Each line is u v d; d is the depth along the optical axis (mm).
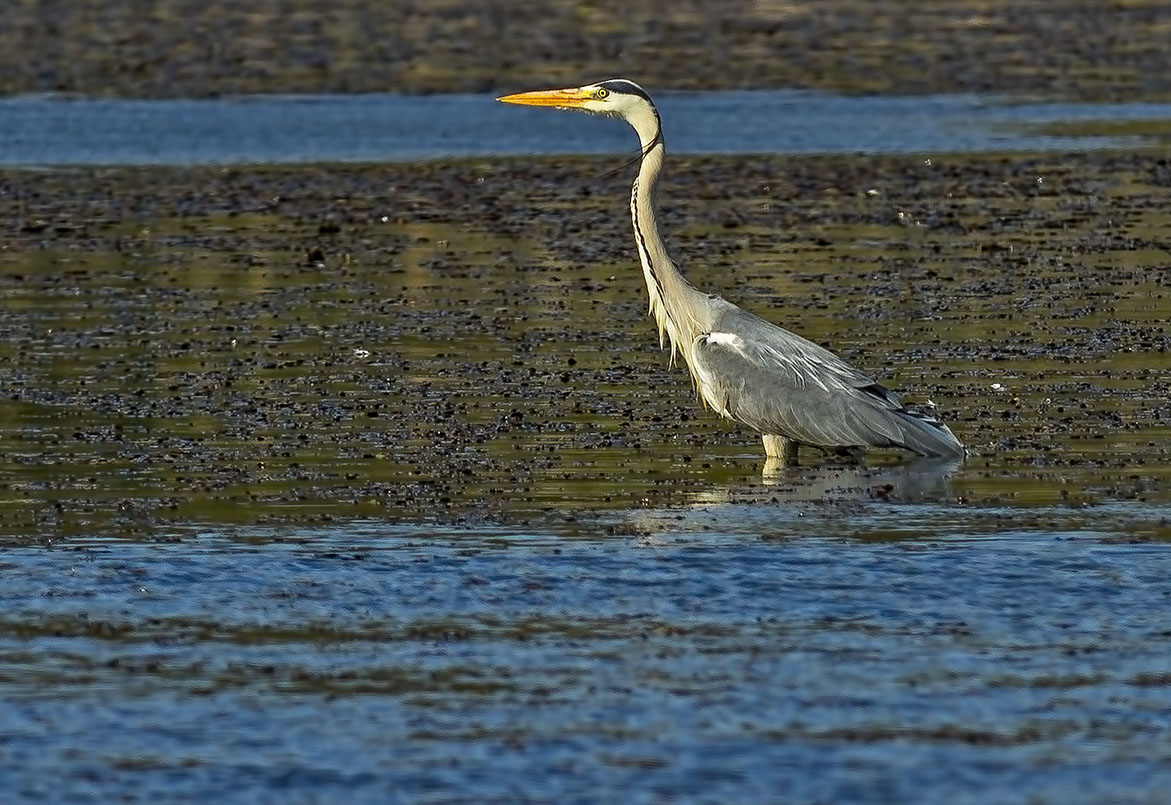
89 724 10398
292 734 10242
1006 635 11742
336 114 38156
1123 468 15977
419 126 37188
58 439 17297
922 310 22594
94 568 13219
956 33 47906
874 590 12625
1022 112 38750
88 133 36312
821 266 25438
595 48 45406
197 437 17344
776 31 48000
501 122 37531
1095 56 45062
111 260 26203
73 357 20656
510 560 13344
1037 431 17281
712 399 17203
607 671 11156
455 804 9352
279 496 15258
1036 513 14539
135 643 11703
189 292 24141
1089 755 9875
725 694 10758
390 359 20531
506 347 21094
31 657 11445
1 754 9984
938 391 18781
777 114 38406
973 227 28062
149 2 50781
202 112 38250
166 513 14750
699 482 15812
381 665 11297
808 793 9445
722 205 30219
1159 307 22594
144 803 9398
